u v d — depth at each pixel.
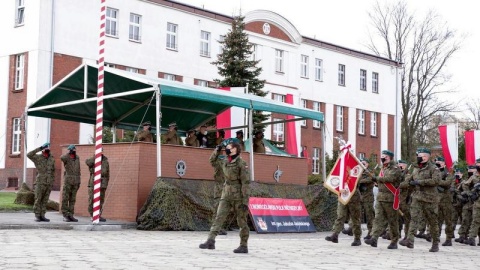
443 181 17.47
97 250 11.92
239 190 12.44
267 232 19.42
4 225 16.33
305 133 53.47
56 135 37.72
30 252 11.16
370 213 18.28
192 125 26.89
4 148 38.59
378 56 61.12
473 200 17.89
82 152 21.28
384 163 15.26
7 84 38.88
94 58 39.62
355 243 15.54
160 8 43.50
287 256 12.32
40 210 17.98
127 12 41.59
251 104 21.61
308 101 54.09
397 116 62.56
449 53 59.53
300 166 25.27
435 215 15.16
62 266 9.39
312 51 54.66
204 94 20.05
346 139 57.50
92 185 19.02
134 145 19.56
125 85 21.55
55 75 37.81
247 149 24.41
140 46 42.22
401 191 17.34
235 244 14.45
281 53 52.00
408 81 60.81
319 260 11.81
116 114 24.42
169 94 19.17
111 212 19.77
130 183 19.45
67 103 21.08
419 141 63.25
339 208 15.66
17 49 38.50
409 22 68.19
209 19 46.62
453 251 15.62
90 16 39.53
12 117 38.47
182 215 18.34
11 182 38.00
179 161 20.47
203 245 12.80
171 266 9.86
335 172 15.56
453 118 67.19
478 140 26.42
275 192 20.70
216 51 47.09
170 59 43.97
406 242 15.75
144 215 18.12
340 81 57.78
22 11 38.91
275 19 50.78
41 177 17.94
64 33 38.34
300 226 20.59
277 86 50.69
